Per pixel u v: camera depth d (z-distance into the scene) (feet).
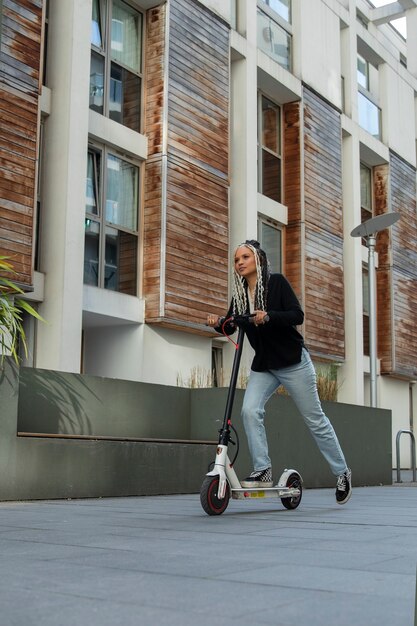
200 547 8.99
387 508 16.02
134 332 36.40
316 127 51.19
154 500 18.66
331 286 50.52
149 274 36.42
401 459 60.54
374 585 6.52
